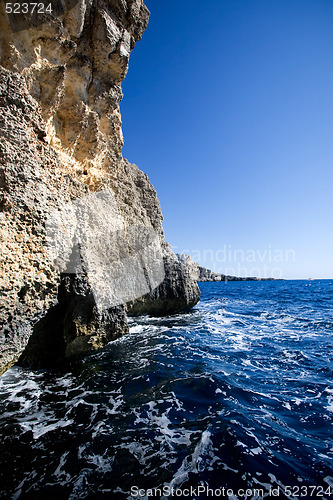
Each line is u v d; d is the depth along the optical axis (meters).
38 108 4.52
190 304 15.59
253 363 6.73
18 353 3.84
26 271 3.76
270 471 3.00
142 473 2.95
